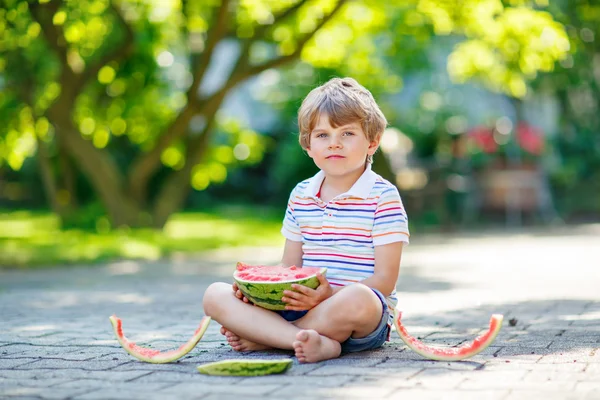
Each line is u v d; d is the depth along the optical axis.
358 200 4.48
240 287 4.23
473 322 5.88
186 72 18.55
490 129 20.39
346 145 4.48
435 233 18.27
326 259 4.53
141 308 7.08
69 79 14.63
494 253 13.20
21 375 3.90
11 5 12.47
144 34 14.81
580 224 20.47
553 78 21.88
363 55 17.20
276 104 22.67
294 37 15.38
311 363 4.06
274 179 26.17
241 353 4.46
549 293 7.95
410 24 15.66
